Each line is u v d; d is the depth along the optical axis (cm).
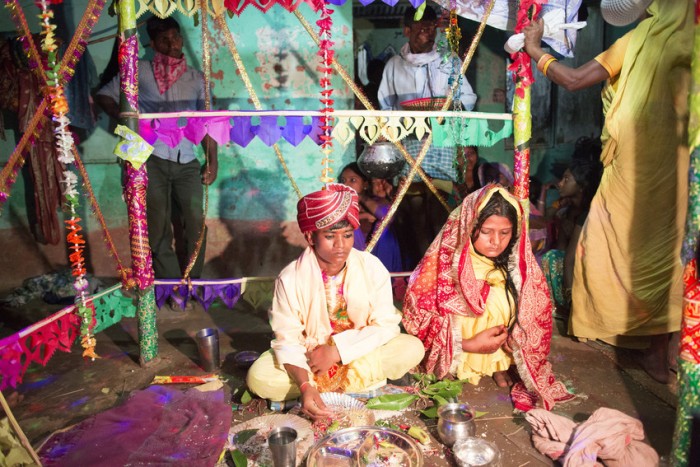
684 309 188
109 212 543
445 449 253
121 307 357
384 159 413
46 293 491
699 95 175
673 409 283
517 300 305
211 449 249
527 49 327
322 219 268
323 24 309
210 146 489
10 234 530
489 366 316
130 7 308
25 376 339
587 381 314
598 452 230
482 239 294
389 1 299
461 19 670
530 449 252
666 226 307
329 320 294
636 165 308
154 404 292
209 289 399
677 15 292
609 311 332
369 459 237
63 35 511
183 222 504
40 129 285
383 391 297
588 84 321
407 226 473
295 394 288
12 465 221
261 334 400
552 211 505
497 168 500
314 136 326
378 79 617
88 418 282
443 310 302
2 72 482
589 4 633
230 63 512
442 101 405
